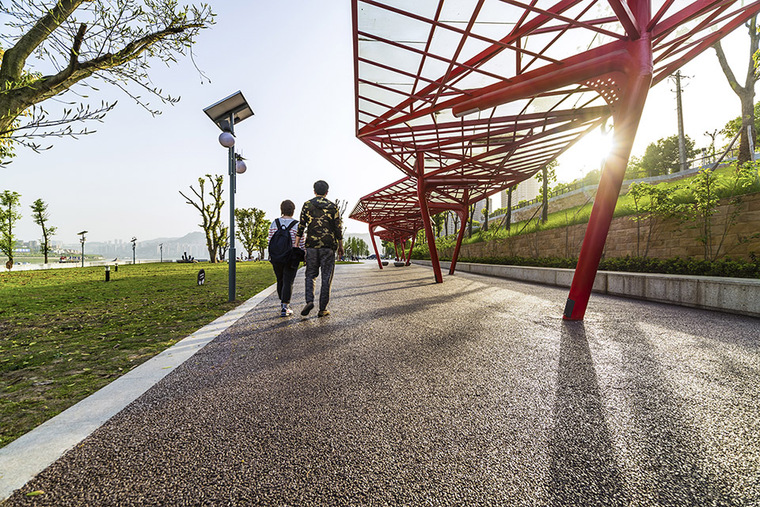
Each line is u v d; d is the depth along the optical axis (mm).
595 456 1599
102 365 3035
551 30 5688
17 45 2566
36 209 41406
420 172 12414
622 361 3084
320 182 5141
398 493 1338
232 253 7164
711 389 2424
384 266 30234
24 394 2369
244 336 4066
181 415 2033
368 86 7973
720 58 14500
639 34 4617
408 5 5484
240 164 7527
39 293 9367
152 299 7699
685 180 11406
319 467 1513
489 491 1350
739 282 5348
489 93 5832
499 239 23438
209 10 3029
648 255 11531
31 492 1327
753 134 13281
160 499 1302
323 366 2959
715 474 1457
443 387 2479
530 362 3062
